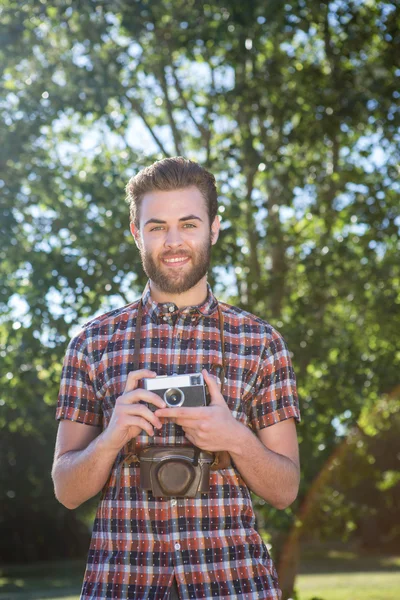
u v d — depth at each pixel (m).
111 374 2.33
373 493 22.78
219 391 2.13
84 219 8.74
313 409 8.63
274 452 2.26
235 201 8.98
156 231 2.29
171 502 2.16
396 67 9.05
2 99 9.02
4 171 8.92
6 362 8.42
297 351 8.85
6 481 25.67
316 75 9.38
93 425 2.38
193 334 2.34
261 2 8.18
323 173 10.02
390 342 9.76
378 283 9.20
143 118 9.83
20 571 24.78
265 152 9.26
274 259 10.02
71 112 9.46
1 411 9.02
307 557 28.47
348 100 8.97
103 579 2.17
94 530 2.28
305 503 9.04
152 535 2.16
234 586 2.14
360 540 30.11
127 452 2.22
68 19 8.98
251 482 2.22
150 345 2.34
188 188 2.30
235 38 8.65
